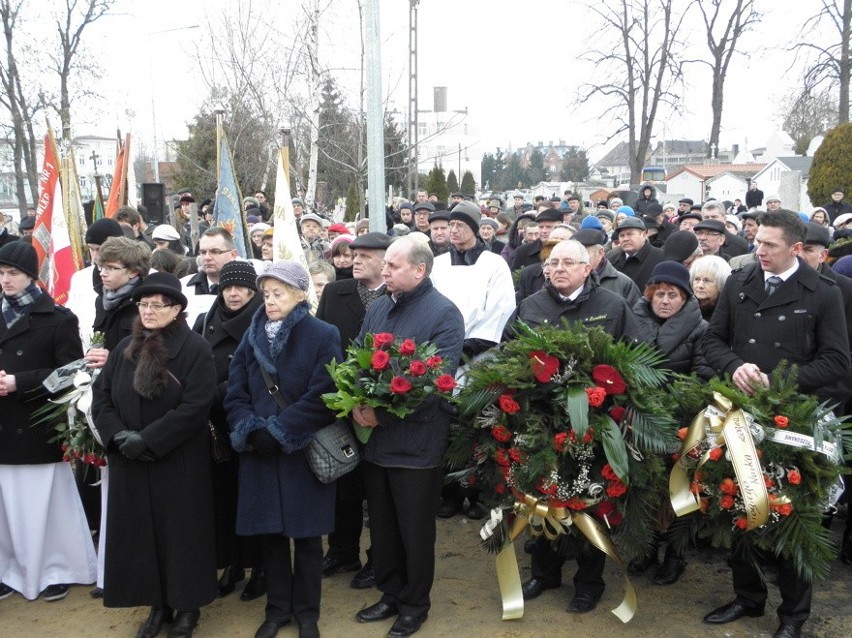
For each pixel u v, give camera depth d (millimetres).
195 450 3992
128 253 4629
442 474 4355
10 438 4453
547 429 3885
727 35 30656
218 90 19688
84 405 4203
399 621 4066
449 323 4141
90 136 34094
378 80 6934
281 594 4078
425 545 4059
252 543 4480
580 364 3861
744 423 3787
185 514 3938
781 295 4199
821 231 4988
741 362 4234
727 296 4469
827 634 4023
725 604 4254
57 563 4652
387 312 4297
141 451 3818
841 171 20266
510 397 3902
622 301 4609
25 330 4516
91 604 4539
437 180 26703
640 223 6996
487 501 4277
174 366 3955
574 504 3920
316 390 3912
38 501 4539
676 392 4125
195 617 4082
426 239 5039
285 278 3924
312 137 15961
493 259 5305
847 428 4105
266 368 3936
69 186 8695
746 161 66250
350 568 4863
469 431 4148
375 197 7062
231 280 4441
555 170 96750
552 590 4551
